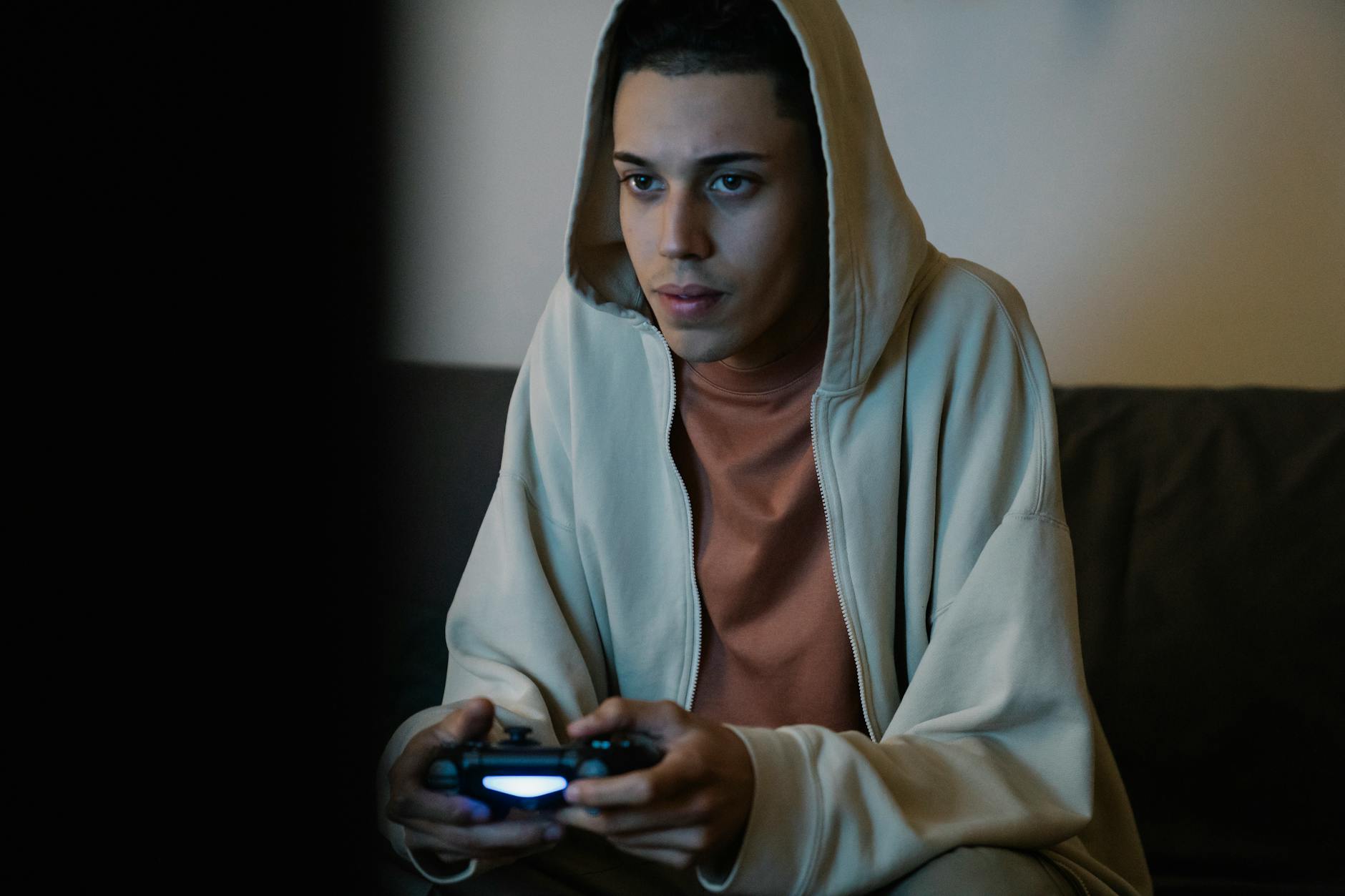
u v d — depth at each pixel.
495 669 1.04
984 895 0.83
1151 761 1.43
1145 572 1.48
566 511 1.11
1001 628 0.98
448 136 2.00
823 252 1.01
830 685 1.04
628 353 1.08
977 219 1.95
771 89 0.89
